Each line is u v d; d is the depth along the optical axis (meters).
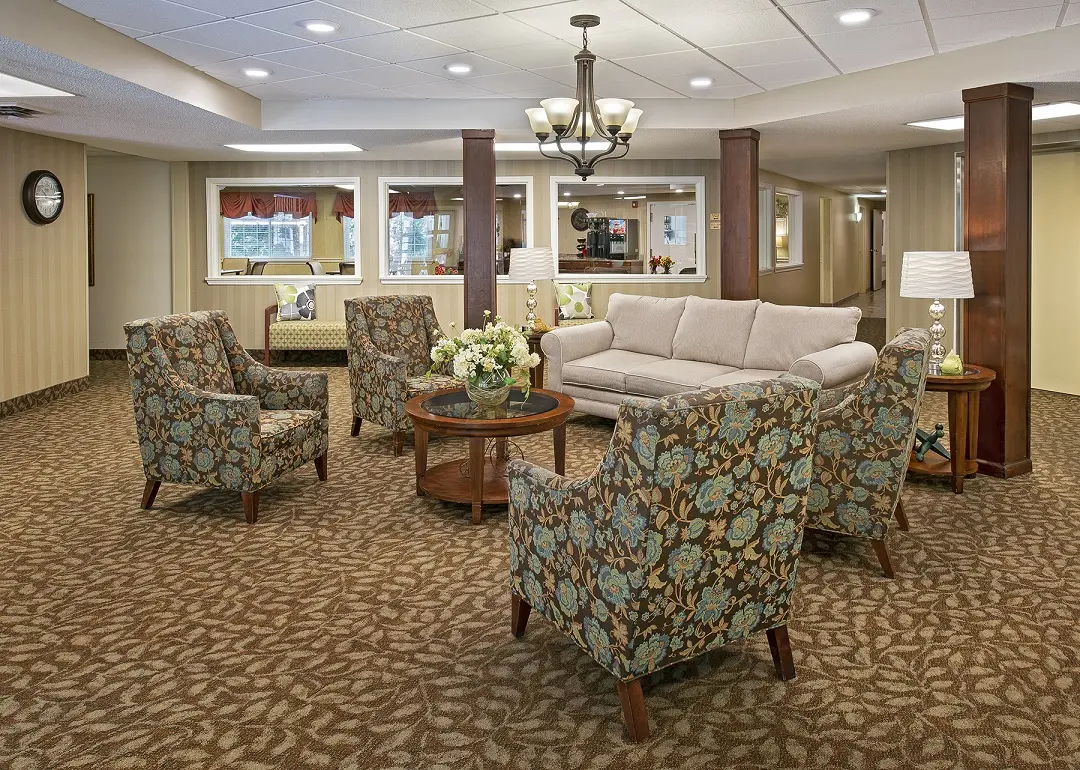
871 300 16.98
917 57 5.21
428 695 2.49
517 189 9.85
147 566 3.54
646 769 2.13
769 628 2.52
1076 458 5.27
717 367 5.82
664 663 2.28
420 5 4.11
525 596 2.73
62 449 5.61
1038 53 4.65
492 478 4.51
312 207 9.95
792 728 2.31
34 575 3.44
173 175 9.63
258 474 4.05
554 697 2.48
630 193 9.90
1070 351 7.40
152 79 5.02
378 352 5.52
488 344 4.20
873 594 3.21
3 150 6.63
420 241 9.92
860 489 3.35
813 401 2.30
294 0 4.02
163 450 4.18
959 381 4.40
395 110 6.62
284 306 9.52
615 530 2.17
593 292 9.79
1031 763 2.13
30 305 7.01
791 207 12.77
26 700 2.46
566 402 4.47
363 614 3.08
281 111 6.69
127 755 2.19
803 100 6.07
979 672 2.60
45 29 4.06
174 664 2.69
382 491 4.64
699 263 9.71
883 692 2.49
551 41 4.79
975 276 4.93
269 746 2.23
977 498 4.44
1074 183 7.19
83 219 7.81
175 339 4.29
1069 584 3.29
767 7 4.17
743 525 2.27
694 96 6.50
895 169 8.38
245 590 3.30
